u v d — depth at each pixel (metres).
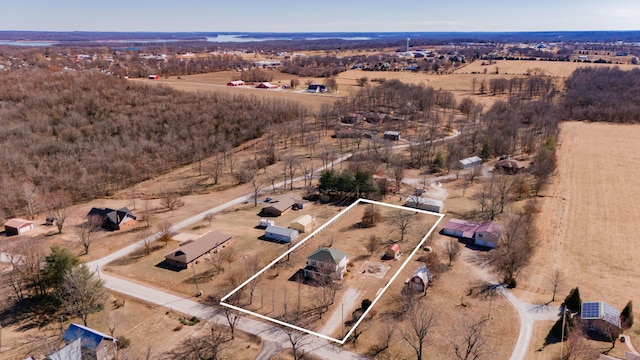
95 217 79.44
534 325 51.41
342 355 46.88
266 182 104.00
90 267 65.81
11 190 89.81
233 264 66.44
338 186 93.25
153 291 59.56
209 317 53.72
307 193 96.94
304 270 63.78
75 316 54.12
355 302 56.53
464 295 57.72
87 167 104.12
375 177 100.62
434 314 53.44
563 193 94.19
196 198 95.38
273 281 61.69
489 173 107.50
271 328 51.41
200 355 46.78
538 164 103.44
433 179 104.50
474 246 71.75
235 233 77.31
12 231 77.19
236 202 92.69
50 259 56.50
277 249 71.19
